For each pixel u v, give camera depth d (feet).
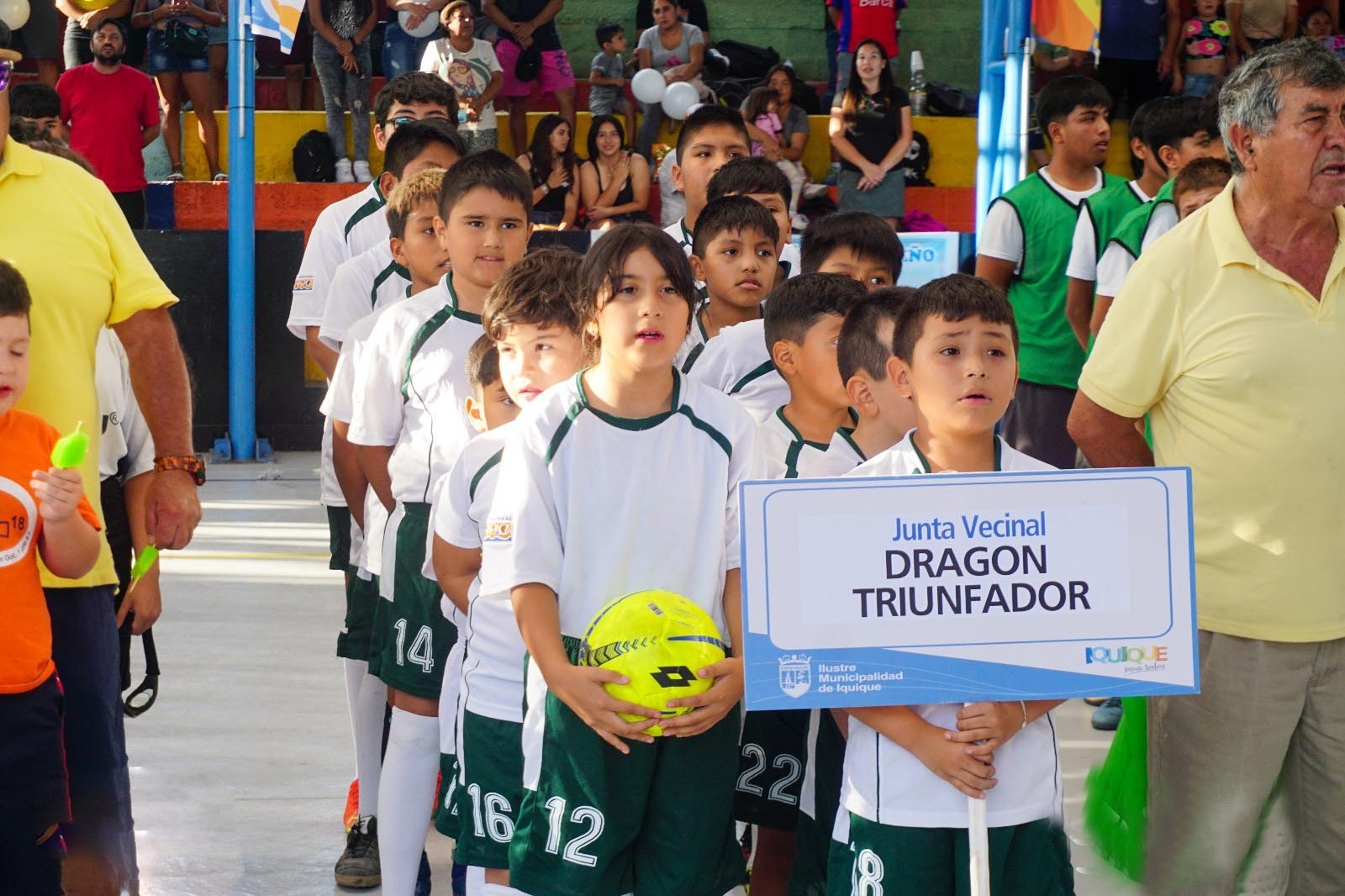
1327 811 11.84
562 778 10.41
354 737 15.14
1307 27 47.21
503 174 14.14
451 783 12.30
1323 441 11.29
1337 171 10.97
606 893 10.48
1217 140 20.43
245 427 40.45
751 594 9.19
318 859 15.11
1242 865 12.48
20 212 11.59
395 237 16.56
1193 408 11.68
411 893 13.65
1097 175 21.59
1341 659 11.56
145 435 13.97
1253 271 11.43
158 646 22.68
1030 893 10.25
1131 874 13.34
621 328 10.34
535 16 47.52
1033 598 9.33
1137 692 9.40
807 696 9.23
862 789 10.26
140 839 15.47
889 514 9.23
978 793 9.71
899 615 9.25
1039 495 9.30
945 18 56.49
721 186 17.62
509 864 10.84
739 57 50.90
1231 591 11.58
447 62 43.52
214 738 18.60
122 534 14.17
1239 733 11.68
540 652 10.30
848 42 45.83
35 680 10.82
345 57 46.34
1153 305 11.75
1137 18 45.93
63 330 11.62
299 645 22.91
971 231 48.57
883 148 44.50
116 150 43.42
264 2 36.96
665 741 10.48
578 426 10.59
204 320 41.09
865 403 12.12
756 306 15.48
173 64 47.80
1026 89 31.60
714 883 10.68
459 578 12.05
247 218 39.70
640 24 51.80
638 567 10.57
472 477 11.76
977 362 10.23
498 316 12.05
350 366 15.39
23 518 10.69
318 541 30.58
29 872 11.00
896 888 10.11
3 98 11.39
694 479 10.65
